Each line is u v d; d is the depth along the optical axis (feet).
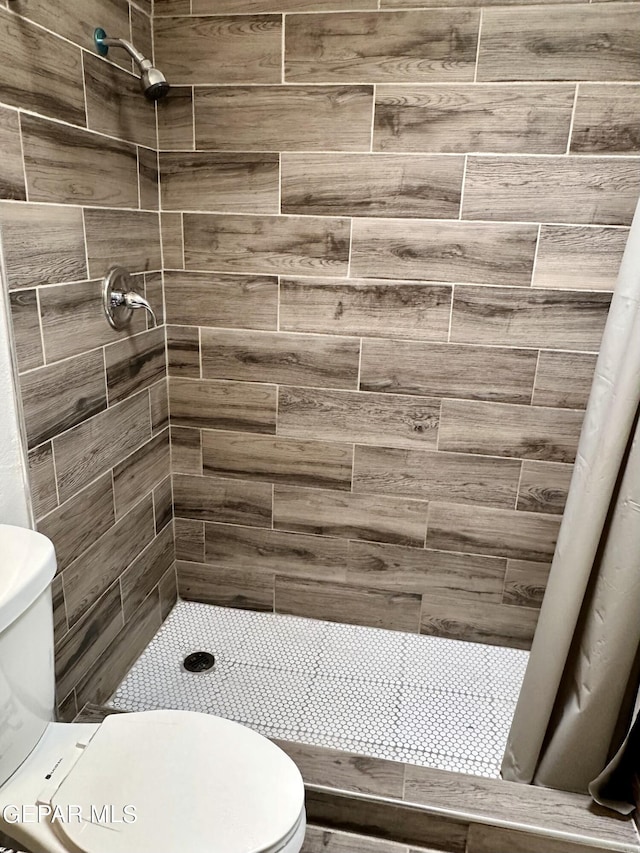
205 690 5.69
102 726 3.78
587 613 4.34
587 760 4.42
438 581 6.32
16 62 3.65
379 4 4.85
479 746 5.14
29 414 4.09
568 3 4.59
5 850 3.75
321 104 5.17
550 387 5.51
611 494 4.05
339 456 6.13
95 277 4.73
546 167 4.98
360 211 5.37
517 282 5.30
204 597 6.86
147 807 3.27
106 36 4.58
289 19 5.01
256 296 5.78
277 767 3.55
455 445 5.86
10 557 3.42
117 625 5.63
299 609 6.77
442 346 5.59
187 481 6.54
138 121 5.16
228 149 5.41
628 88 4.70
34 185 3.92
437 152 5.11
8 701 3.27
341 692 5.69
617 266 5.11
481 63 4.85
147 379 5.76
